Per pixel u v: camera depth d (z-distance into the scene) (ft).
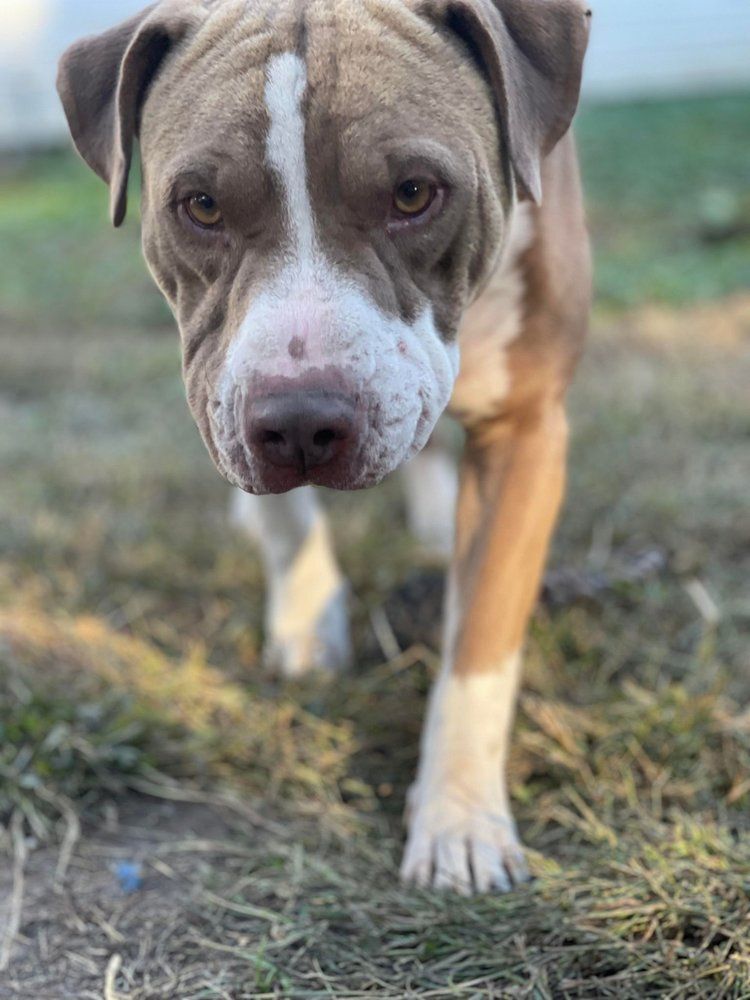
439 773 2.35
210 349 2.09
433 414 2.07
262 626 3.30
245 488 2.01
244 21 2.10
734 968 1.92
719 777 2.49
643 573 3.32
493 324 2.37
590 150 9.70
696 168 9.02
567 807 2.46
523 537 2.40
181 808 2.56
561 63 2.22
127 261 8.39
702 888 2.08
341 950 2.08
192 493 4.16
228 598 3.46
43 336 6.85
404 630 3.18
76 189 11.39
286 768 2.64
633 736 2.58
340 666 3.07
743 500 3.76
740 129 9.84
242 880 2.27
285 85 1.99
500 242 2.23
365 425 1.92
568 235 2.45
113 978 2.05
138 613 3.39
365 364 1.93
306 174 1.98
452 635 2.42
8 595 3.39
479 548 2.43
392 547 3.62
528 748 2.59
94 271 8.23
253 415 1.90
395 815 2.52
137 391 5.52
